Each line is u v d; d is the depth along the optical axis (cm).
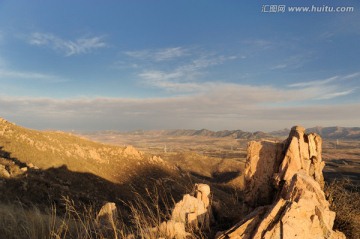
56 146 7031
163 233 576
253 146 805
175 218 666
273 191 746
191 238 598
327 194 698
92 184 5684
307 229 514
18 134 6156
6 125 6694
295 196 580
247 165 794
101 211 816
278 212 541
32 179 3278
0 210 696
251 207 761
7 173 3073
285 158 718
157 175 8381
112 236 586
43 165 5284
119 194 5716
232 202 812
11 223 606
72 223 661
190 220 665
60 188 3441
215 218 751
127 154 9244
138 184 6975
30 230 550
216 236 584
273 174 753
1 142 5384
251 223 558
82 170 6166
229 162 17838
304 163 703
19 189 2822
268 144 792
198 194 745
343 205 659
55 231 566
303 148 718
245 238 536
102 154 8638
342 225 631
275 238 502
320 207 557
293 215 520
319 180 702
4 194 2448
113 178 6869
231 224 721
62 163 5869
